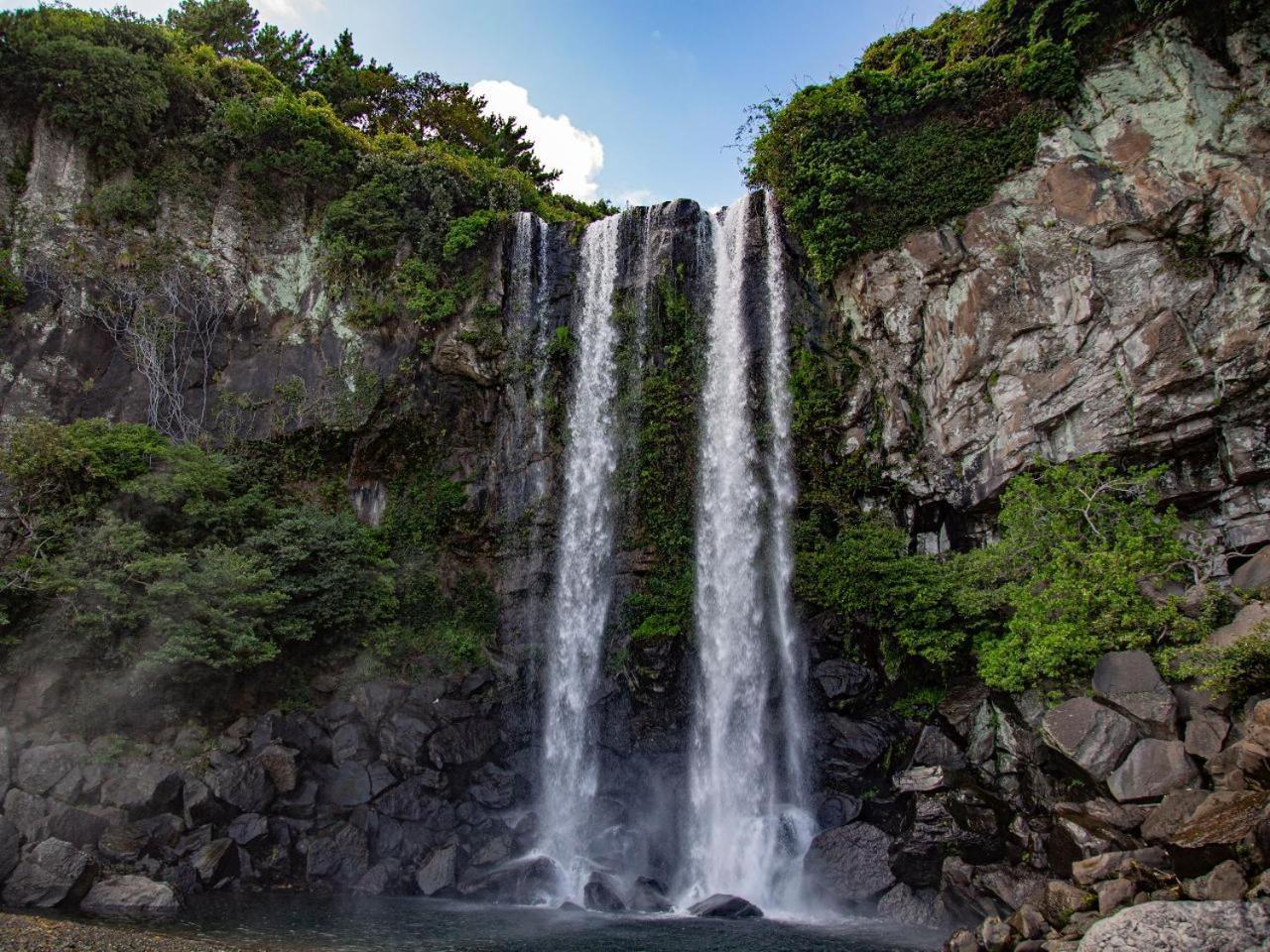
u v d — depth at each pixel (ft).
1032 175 59.21
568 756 59.21
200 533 55.06
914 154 62.80
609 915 41.22
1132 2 58.59
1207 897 25.81
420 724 52.60
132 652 46.85
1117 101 57.77
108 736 44.47
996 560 50.34
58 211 62.64
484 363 69.00
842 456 62.39
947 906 38.45
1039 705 42.09
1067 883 31.12
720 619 60.70
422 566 64.75
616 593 63.31
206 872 39.83
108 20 67.05
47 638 46.42
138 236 64.85
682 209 71.15
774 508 62.34
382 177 73.41
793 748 53.93
